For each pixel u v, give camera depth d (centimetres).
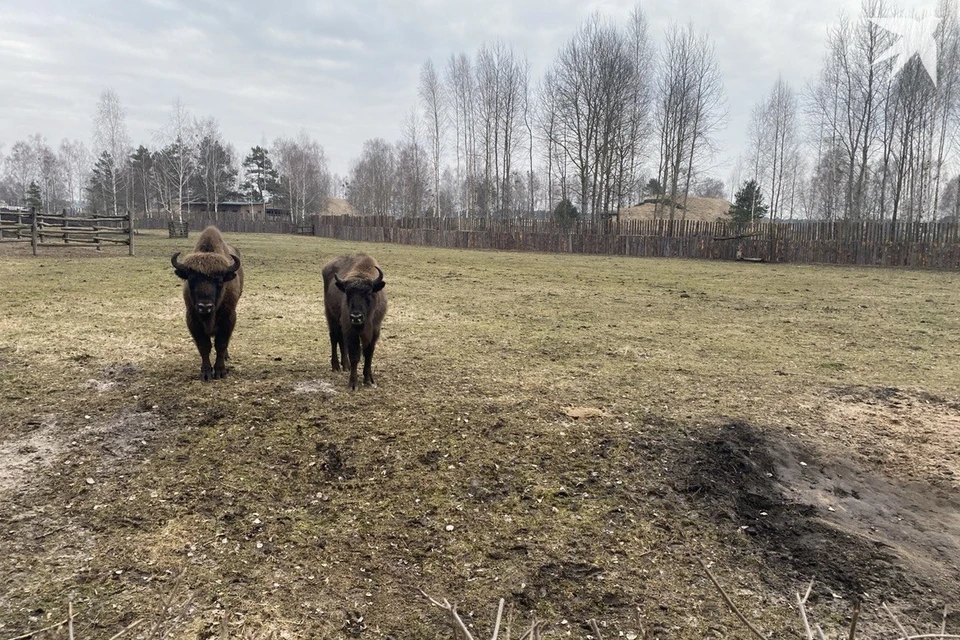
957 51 3080
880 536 410
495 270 2120
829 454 523
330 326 727
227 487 437
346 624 308
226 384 648
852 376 754
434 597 332
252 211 8231
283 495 431
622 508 427
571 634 307
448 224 4053
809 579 357
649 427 557
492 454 496
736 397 657
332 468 470
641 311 1257
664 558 375
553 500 435
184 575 336
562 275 1992
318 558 362
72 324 927
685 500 441
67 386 630
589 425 558
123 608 309
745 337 997
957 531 418
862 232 2488
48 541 366
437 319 1102
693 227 2944
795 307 1333
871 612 329
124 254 2270
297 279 1669
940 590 349
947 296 1520
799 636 308
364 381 671
